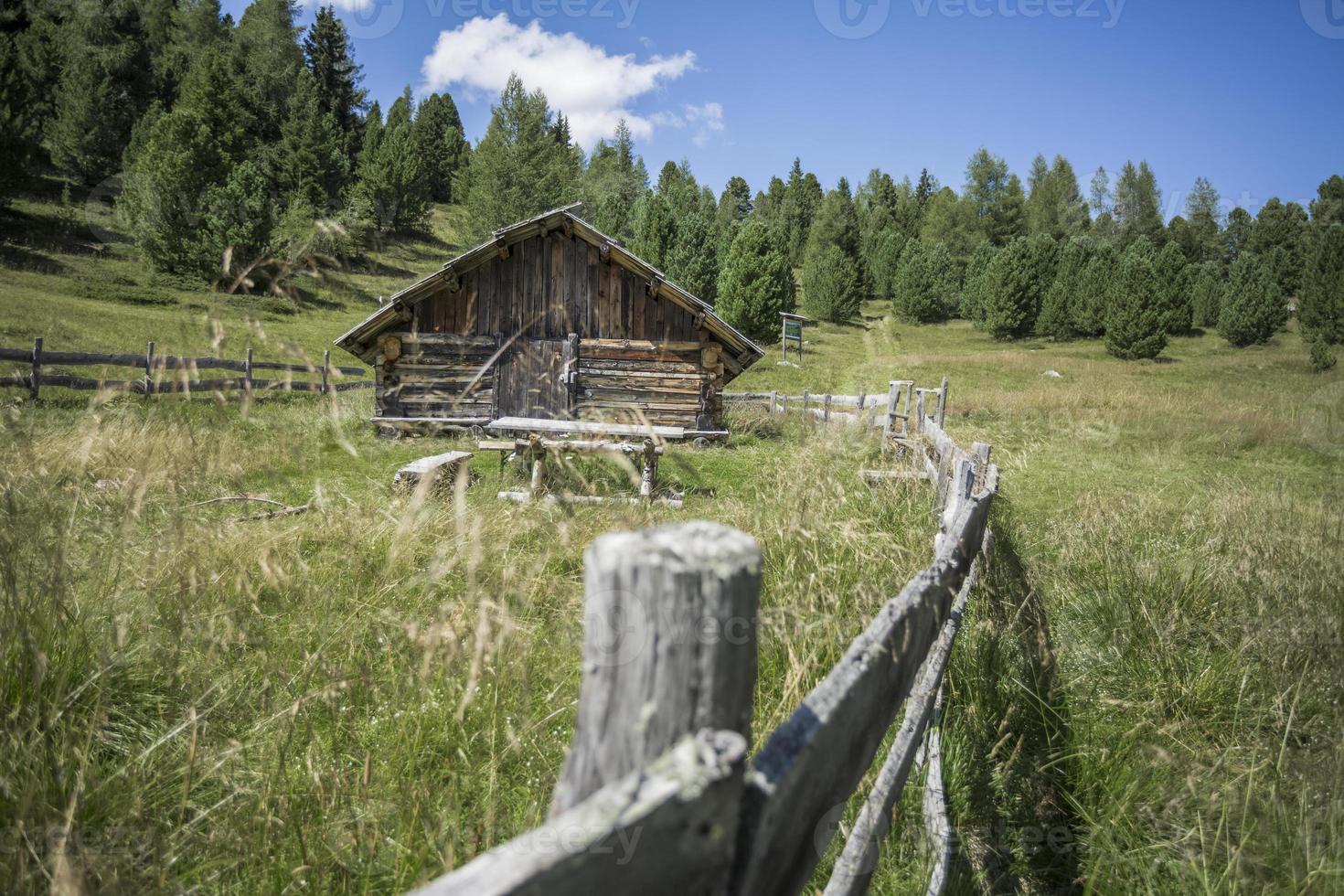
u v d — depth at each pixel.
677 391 14.35
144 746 2.18
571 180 67.69
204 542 2.93
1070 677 3.54
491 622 2.42
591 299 14.26
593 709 0.85
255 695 2.42
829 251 56.88
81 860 1.56
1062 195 80.94
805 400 19.38
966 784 2.68
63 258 36.94
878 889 2.11
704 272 48.16
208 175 37.59
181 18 79.44
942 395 12.41
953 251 79.75
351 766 2.25
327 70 89.25
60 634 2.29
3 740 1.86
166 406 2.22
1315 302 27.16
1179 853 2.36
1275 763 2.73
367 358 14.05
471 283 14.07
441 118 97.62
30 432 2.46
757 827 0.89
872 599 3.22
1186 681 3.40
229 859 1.80
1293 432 14.24
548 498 3.78
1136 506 7.01
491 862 0.64
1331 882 2.04
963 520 3.39
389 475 6.59
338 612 3.03
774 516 4.60
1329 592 3.61
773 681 2.68
